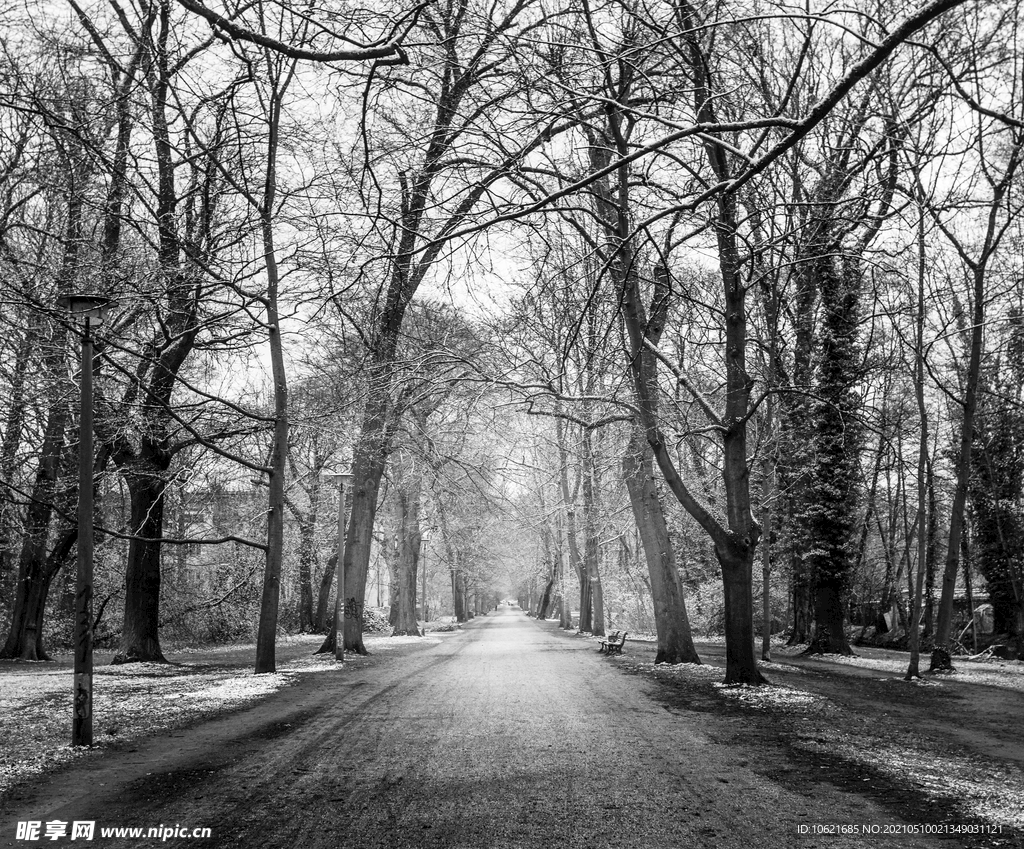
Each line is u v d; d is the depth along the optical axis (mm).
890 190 15398
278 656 30484
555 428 36312
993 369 31703
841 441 30297
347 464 36844
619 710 14602
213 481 32656
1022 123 5648
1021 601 31984
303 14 6195
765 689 17594
